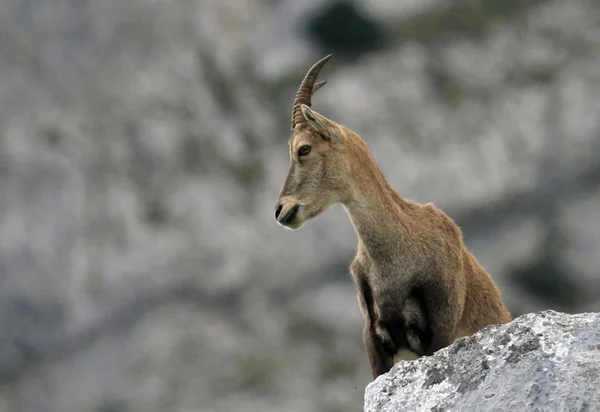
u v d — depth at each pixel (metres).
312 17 170.62
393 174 147.12
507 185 146.38
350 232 135.75
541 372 22.78
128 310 130.38
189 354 124.56
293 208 28.02
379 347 28.39
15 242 131.38
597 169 147.12
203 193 140.12
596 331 23.19
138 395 120.69
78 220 134.00
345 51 166.75
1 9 146.38
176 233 136.38
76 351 127.25
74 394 122.88
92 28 149.12
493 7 169.38
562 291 137.50
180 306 130.88
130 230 134.75
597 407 21.73
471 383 23.52
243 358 124.00
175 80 150.25
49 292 129.75
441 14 169.88
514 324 23.94
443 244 28.03
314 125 27.75
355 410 118.06
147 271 132.88
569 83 153.75
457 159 148.00
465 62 161.00
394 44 166.25
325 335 127.62
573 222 141.88
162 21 154.62
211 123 149.38
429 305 27.83
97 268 131.75
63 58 146.12
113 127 142.88
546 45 161.25
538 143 149.38
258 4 173.12
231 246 136.38
